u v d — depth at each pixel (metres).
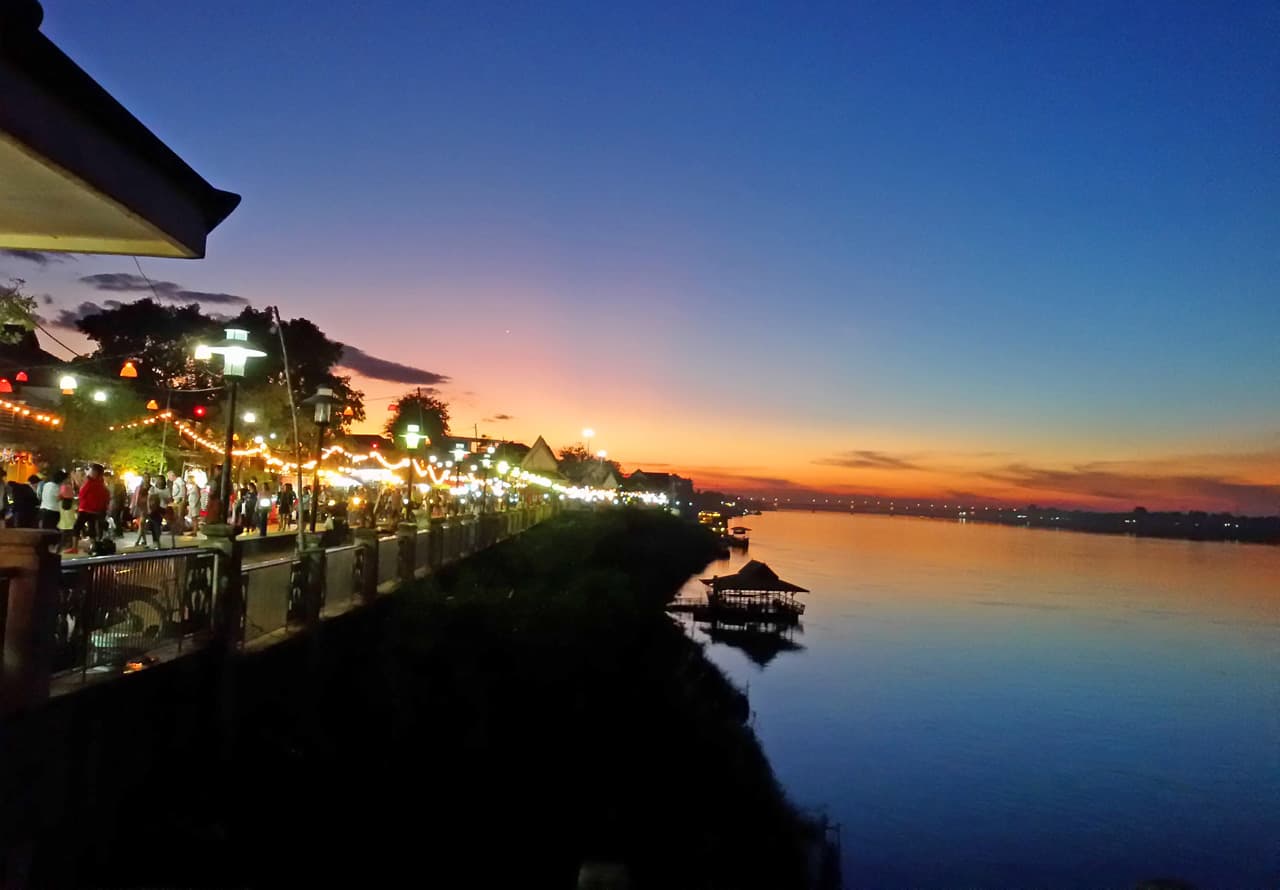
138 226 4.09
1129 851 28.11
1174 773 37.38
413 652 18.81
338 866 12.55
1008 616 87.38
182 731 9.81
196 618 10.60
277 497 34.69
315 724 13.52
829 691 47.41
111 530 25.22
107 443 30.50
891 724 41.53
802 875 22.77
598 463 149.50
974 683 53.28
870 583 111.25
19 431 28.41
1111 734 43.56
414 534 23.14
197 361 49.78
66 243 4.37
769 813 25.80
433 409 70.81
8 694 7.15
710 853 21.44
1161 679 59.62
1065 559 195.38
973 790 32.91
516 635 25.20
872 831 27.41
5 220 4.06
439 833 16.02
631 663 33.25
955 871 25.06
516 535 49.56
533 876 16.50
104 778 8.27
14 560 7.32
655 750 26.72
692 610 67.56
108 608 8.91
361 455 42.09
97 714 8.14
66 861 7.68
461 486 52.56
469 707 19.42
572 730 23.88
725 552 140.00
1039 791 33.59
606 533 76.44
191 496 30.16
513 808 18.36
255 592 12.17
